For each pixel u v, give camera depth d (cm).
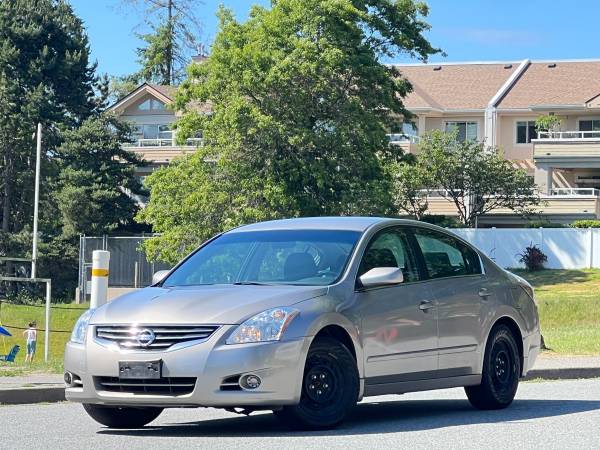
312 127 4641
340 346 984
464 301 1146
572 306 3778
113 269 5600
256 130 4469
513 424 1046
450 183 6122
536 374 1691
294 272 1044
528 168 6775
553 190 6322
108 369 949
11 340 3816
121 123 6675
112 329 964
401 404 1292
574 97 6706
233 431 1002
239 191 4606
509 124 6850
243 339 927
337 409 980
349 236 1077
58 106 6675
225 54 4600
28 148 6438
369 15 4725
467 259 1195
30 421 1102
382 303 1044
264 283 1032
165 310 953
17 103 6531
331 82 4581
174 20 9138
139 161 6706
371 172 4638
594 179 6575
